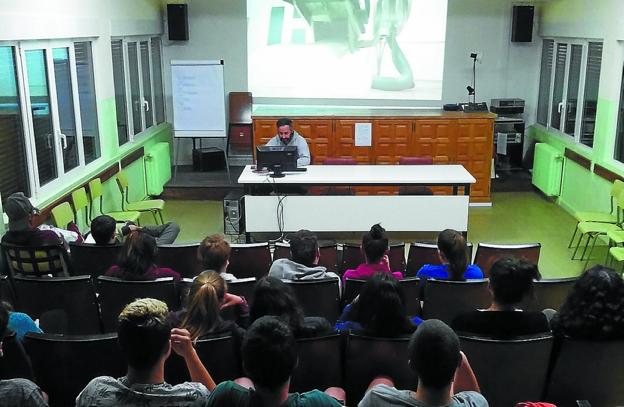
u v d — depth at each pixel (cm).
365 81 931
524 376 244
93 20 655
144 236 345
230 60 948
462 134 794
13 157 511
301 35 923
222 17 932
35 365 241
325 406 161
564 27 807
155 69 927
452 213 634
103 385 176
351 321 280
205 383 207
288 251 437
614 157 680
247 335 161
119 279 332
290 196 629
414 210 634
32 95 540
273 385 158
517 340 236
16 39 483
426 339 167
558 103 855
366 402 177
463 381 217
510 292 247
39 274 402
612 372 246
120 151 753
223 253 338
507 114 903
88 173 643
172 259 416
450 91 943
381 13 905
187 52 947
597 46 729
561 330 244
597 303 238
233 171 923
